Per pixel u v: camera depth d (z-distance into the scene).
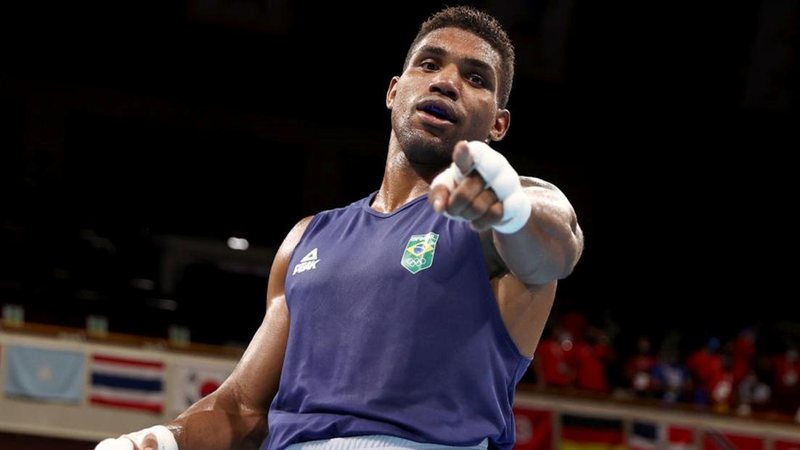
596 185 21.92
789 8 22.41
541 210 2.34
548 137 21.77
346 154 20.47
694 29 22.55
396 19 21.02
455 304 2.55
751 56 22.55
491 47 2.93
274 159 20.02
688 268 21.73
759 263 22.11
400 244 2.65
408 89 2.89
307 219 3.07
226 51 19.89
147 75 19.27
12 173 17.97
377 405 2.52
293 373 2.70
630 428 12.99
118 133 18.97
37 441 11.22
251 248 17.92
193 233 19.08
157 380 11.62
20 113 18.30
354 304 2.63
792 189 22.61
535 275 2.46
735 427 13.46
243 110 19.86
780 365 16.30
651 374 15.21
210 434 2.88
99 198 18.53
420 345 2.53
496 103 2.91
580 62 21.95
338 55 20.62
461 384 2.53
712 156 22.47
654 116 22.34
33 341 11.32
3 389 11.12
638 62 22.30
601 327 19.09
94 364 11.48
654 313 20.83
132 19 19.23
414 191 2.87
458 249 2.58
